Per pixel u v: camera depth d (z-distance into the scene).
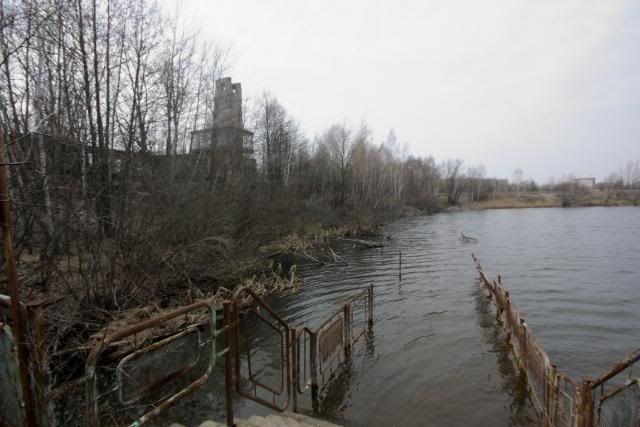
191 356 2.99
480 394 6.74
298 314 11.41
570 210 66.19
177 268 11.37
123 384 2.40
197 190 12.86
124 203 9.41
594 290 14.58
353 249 25.03
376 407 6.34
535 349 6.22
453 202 78.38
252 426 3.44
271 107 32.25
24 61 7.78
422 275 17.16
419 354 8.47
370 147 52.38
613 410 3.46
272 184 24.55
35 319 2.38
